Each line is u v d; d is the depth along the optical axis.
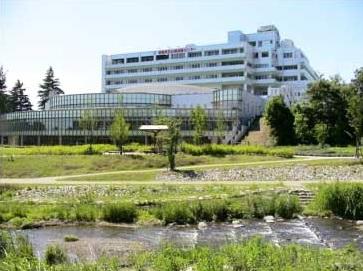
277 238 27.16
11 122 119.12
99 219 32.72
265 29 176.12
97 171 62.44
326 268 15.02
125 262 17.41
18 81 167.12
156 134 70.38
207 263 15.51
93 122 98.44
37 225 31.12
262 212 34.19
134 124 99.31
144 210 34.47
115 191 43.00
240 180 53.25
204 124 93.50
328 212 34.66
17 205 35.28
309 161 59.47
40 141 109.44
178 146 71.62
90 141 101.94
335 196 34.72
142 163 65.19
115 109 98.38
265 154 70.50
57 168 63.03
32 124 111.38
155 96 119.62
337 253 17.42
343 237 27.48
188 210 32.62
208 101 119.19
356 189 34.38
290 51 168.62
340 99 95.06
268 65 167.00
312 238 27.19
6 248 19.00
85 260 19.19
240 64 163.38
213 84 166.50
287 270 14.70
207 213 33.12
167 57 175.00
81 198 38.66
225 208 33.75
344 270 14.96
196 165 64.81
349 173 52.84
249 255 16.28
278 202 34.59
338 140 92.88
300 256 16.66
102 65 185.12
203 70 168.12
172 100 122.81
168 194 40.94
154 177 55.09
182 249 18.62
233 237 27.14
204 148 71.56
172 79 173.75
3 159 66.19
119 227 30.73
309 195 39.97
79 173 61.38
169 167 62.22
